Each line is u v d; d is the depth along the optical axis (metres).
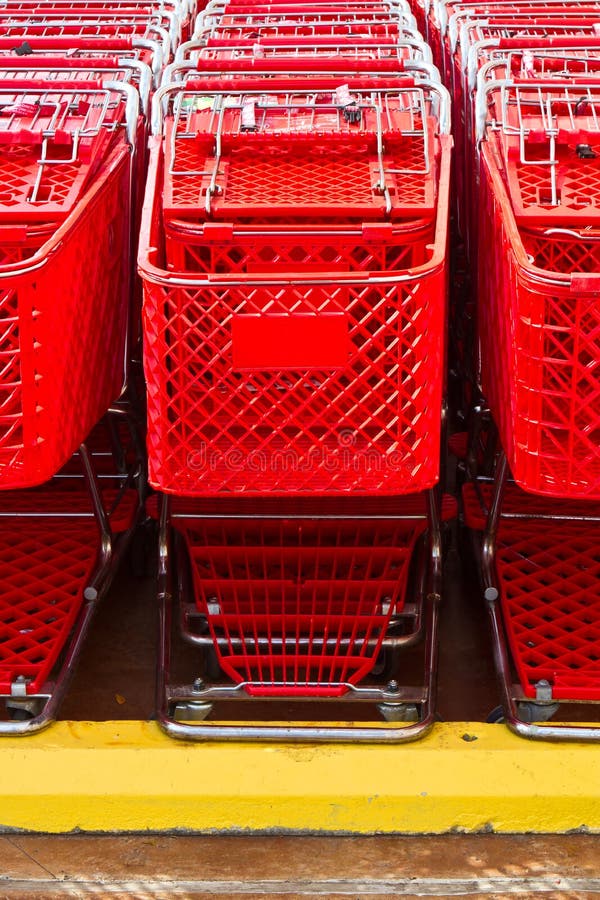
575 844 2.90
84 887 2.81
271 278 2.78
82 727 3.08
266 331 2.84
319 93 3.36
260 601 3.51
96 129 3.29
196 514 3.64
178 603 3.69
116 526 3.71
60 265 2.90
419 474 2.98
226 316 3.03
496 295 3.20
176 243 3.14
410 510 3.64
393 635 3.58
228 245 3.10
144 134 3.66
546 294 2.74
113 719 3.51
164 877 2.83
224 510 3.67
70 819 2.91
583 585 3.67
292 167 3.29
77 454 4.20
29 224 3.12
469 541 4.00
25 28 4.32
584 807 2.88
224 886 2.81
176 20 4.33
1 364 3.21
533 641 3.38
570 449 2.89
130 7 4.73
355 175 3.24
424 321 2.86
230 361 2.89
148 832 2.94
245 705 3.58
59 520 3.94
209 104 3.48
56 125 3.38
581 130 3.24
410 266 3.25
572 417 2.87
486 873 2.83
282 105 3.34
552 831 2.91
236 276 2.80
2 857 2.88
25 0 4.54
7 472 2.95
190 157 3.32
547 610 3.50
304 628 3.44
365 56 3.98
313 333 2.85
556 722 3.20
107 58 3.73
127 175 3.43
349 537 3.79
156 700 3.15
